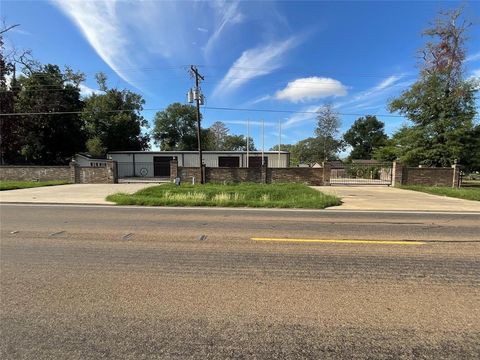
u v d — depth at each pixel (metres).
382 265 5.08
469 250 6.01
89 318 3.31
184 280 4.40
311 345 2.84
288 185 21.61
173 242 6.52
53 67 41.31
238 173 26.58
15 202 13.76
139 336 2.96
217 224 8.59
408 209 12.21
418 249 6.05
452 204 13.80
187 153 41.00
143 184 25.31
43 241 6.56
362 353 2.72
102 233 7.36
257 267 4.96
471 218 10.03
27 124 38.31
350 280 4.43
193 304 3.65
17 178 28.27
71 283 4.27
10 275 4.56
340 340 2.92
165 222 8.87
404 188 23.02
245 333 3.03
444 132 27.42
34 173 28.09
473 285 4.28
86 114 51.34
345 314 3.43
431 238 7.00
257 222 8.95
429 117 28.81
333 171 41.06
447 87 28.52
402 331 3.09
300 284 4.28
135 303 3.67
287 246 6.23
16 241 6.56
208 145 75.50
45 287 4.12
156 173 41.59
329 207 12.70
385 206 13.05
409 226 8.48
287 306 3.62
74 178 27.25
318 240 6.74
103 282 4.31
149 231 7.61
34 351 2.73
